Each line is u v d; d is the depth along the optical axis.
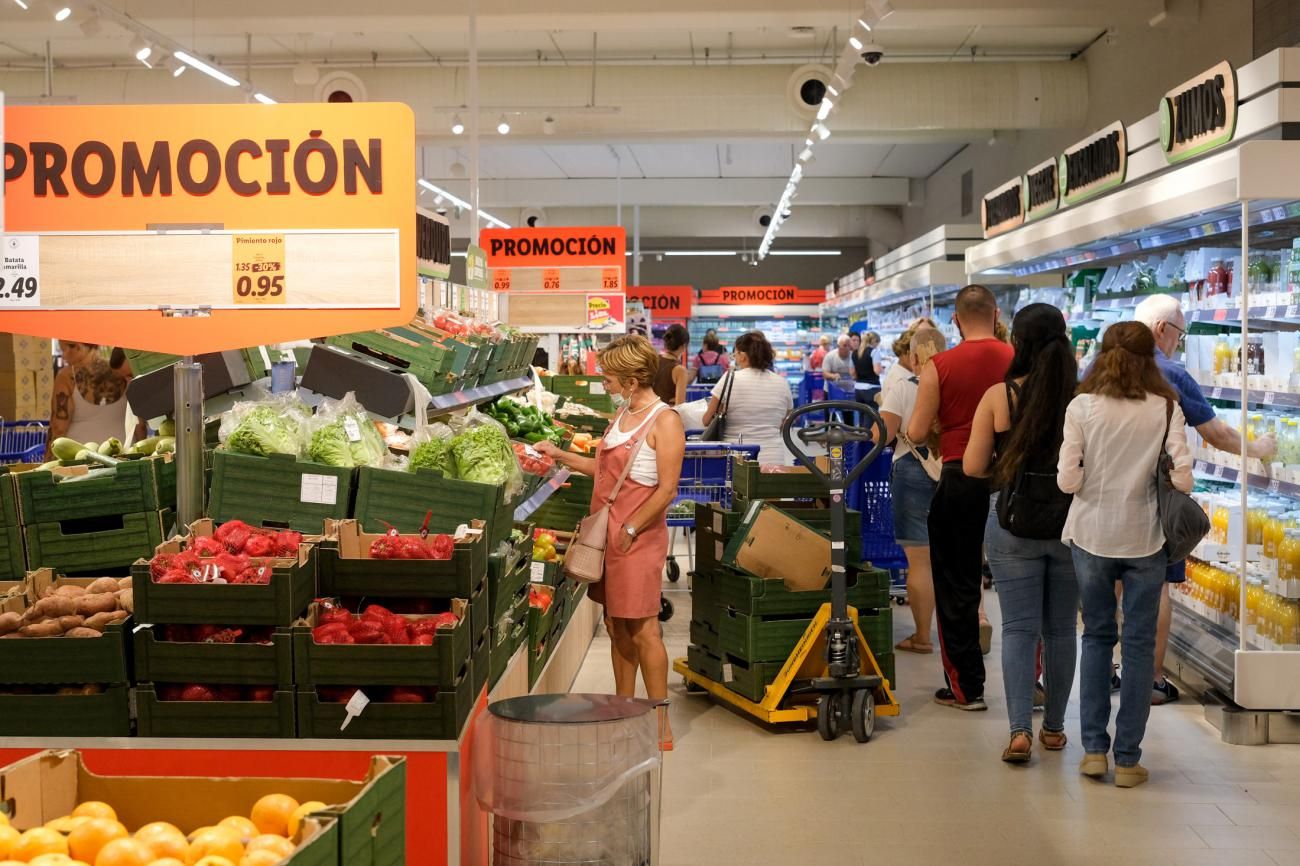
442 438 4.20
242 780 2.22
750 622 5.36
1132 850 4.05
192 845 2.00
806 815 4.37
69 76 16.47
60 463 4.08
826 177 26.52
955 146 22.12
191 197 3.45
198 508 3.64
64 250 3.46
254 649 3.01
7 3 12.77
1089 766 4.73
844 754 5.07
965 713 5.66
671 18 12.50
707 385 19.00
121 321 3.47
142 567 2.99
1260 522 5.39
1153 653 4.62
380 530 3.72
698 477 8.50
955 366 5.54
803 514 5.82
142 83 16.45
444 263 7.44
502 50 16.22
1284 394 5.29
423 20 12.59
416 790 3.03
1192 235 6.21
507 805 3.00
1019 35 15.23
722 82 16.19
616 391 5.06
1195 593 6.15
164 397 4.21
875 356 18.47
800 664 5.34
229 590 2.99
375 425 4.41
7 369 10.18
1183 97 6.29
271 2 12.48
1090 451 4.54
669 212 30.81
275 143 3.44
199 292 3.46
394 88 16.55
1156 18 12.08
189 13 12.49
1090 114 15.66
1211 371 6.24
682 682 6.26
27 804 2.14
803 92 15.55
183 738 3.02
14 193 3.45
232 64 16.75
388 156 3.44
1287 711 5.19
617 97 16.25
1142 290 7.48
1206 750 5.10
